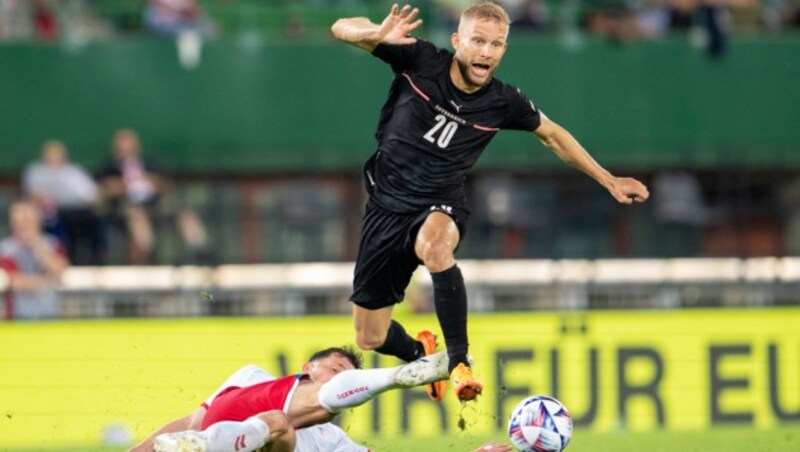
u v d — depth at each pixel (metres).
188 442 26.00
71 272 53.47
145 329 45.12
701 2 64.38
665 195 63.00
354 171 62.69
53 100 62.09
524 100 28.09
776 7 66.31
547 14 64.50
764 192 64.00
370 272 28.72
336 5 65.12
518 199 61.59
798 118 64.38
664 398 46.34
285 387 28.17
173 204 60.41
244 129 62.56
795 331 46.97
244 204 61.69
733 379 46.66
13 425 44.38
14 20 63.16
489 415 45.53
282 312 51.66
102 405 44.75
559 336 46.22
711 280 52.72
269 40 62.78
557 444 28.22
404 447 39.91
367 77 63.03
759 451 38.19
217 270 53.69
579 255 61.56
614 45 63.75
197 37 62.69
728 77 64.25
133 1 64.25
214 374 45.22
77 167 58.38
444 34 62.41
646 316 46.56
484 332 46.00
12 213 61.47
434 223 27.42
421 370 26.89
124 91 62.34
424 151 27.50
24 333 44.84
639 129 63.78
